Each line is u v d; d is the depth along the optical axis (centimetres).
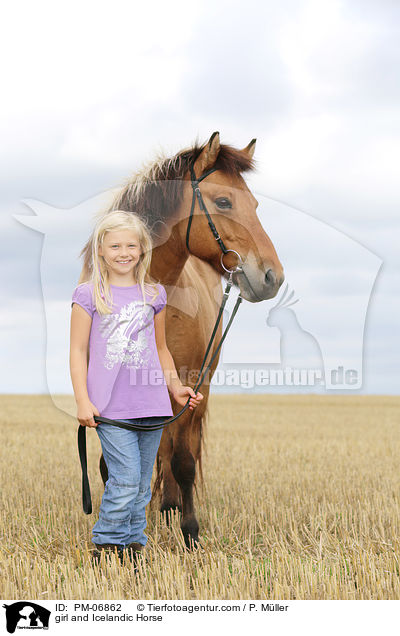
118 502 372
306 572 373
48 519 536
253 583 358
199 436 529
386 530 514
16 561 400
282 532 504
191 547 452
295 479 752
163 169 433
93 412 368
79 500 622
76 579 367
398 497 641
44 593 349
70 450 1062
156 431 392
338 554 428
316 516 543
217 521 517
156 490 535
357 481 739
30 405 2627
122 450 372
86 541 445
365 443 1223
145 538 412
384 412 2434
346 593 350
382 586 359
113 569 372
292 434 1414
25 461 907
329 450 1091
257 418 1988
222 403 3039
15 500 622
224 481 739
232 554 456
